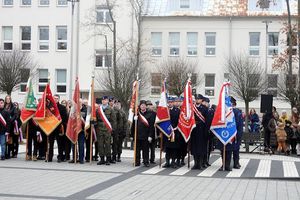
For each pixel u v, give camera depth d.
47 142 17.83
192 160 19.28
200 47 43.38
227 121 16.09
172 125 16.42
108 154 17.09
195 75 38.84
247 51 42.78
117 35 42.97
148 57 42.84
